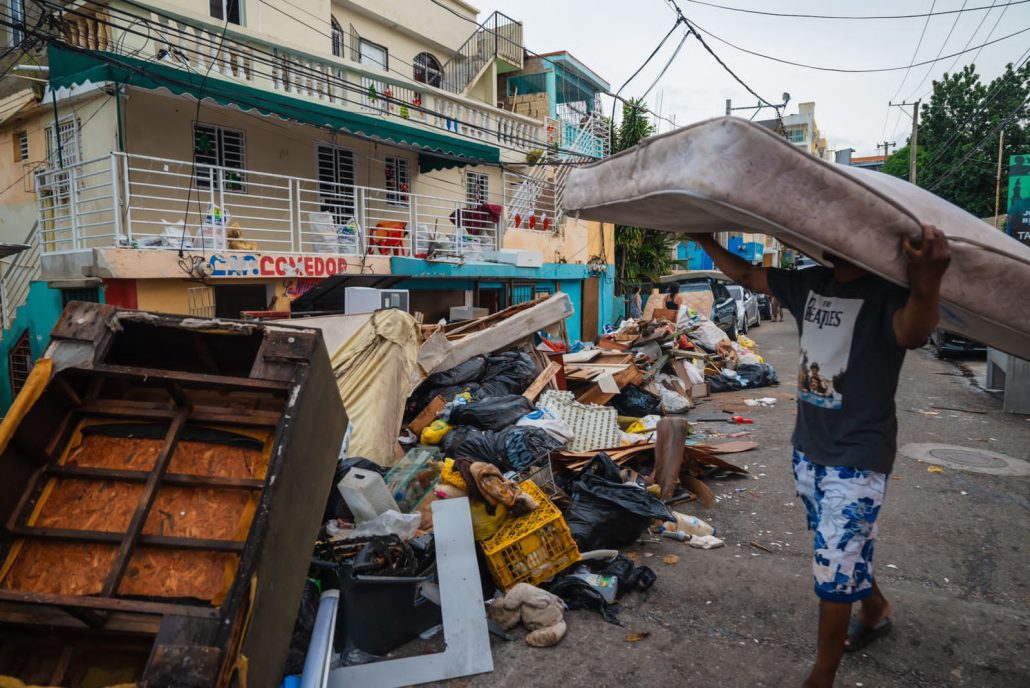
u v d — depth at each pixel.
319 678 2.67
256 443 2.73
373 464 4.20
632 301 21.94
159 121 10.87
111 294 8.77
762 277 2.98
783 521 4.98
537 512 3.84
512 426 5.78
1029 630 3.33
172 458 2.64
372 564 3.28
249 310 10.39
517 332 8.66
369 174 14.39
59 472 2.54
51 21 8.31
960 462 6.49
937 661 3.06
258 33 11.95
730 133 1.98
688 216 2.59
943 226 2.30
